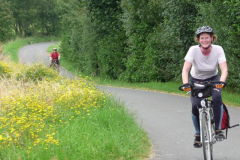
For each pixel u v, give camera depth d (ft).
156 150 22.95
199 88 17.74
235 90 45.09
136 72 68.95
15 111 27.81
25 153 20.17
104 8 82.48
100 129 24.64
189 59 18.31
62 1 129.70
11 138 21.47
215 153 21.89
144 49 67.26
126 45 80.59
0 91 38.06
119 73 81.35
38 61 54.39
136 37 68.90
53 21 285.02
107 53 82.33
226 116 19.24
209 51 18.19
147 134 26.50
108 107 31.27
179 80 57.67
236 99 39.68
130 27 69.87
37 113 28.40
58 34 287.89
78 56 110.93
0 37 199.93
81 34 106.22
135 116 33.40
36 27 280.92
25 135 22.75
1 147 20.92
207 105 18.37
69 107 30.35
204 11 45.01
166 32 56.44
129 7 68.39
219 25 42.86
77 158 19.72
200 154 21.80
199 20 47.09
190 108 37.14
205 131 18.01
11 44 179.63
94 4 82.43
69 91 33.83
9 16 203.62
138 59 69.21
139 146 22.52
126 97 46.62
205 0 48.42
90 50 92.63
